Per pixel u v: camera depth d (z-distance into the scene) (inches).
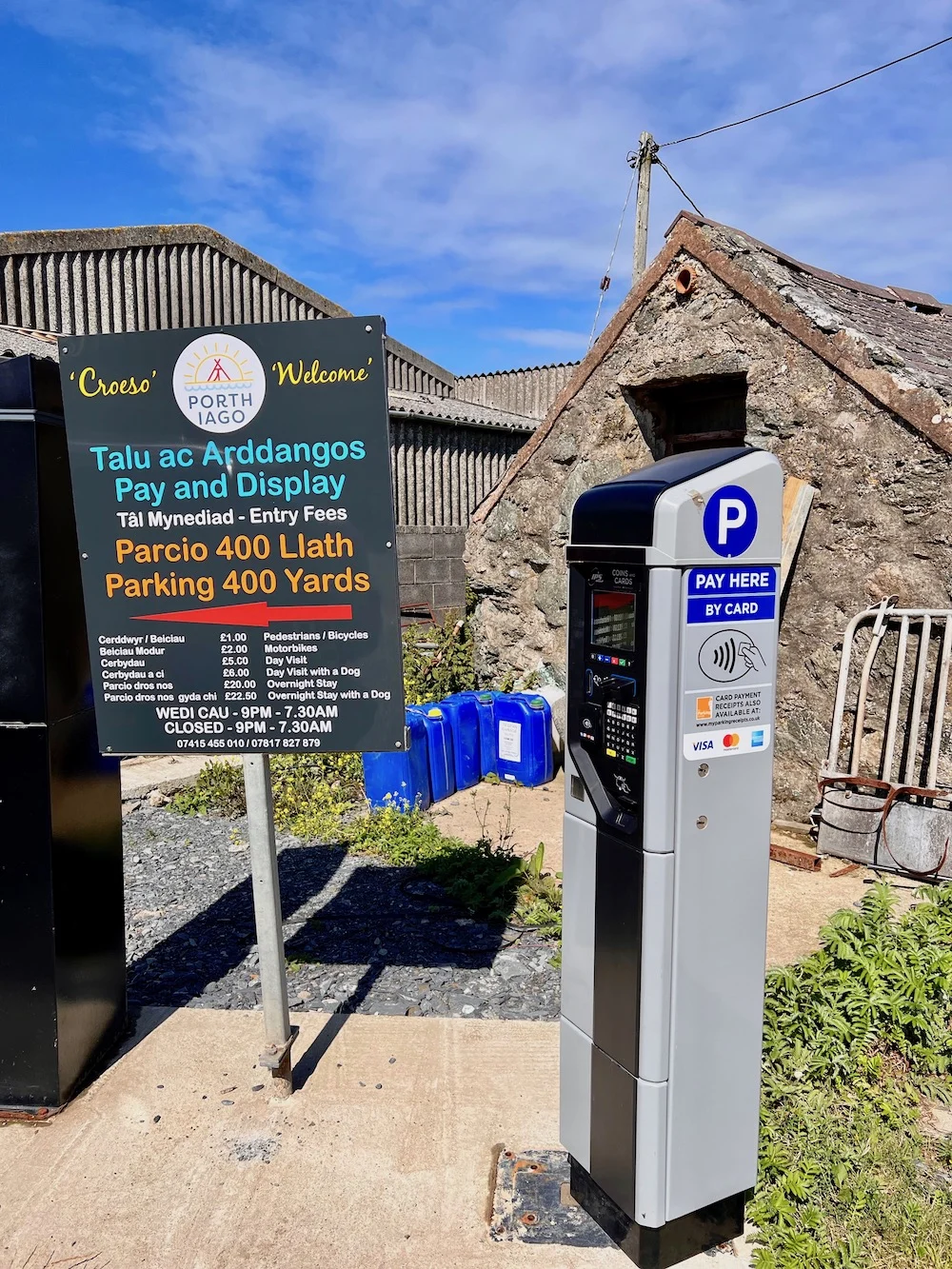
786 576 229.5
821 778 212.2
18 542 109.7
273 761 268.2
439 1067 126.0
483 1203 100.3
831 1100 116.6
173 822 239.6
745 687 87.0
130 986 151.9
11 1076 116.7
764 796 89.7
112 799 130.8
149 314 418.3
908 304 334.6
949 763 201.0
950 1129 114.2
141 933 173.5
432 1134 111.8
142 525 111.3
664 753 83.3
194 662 113.3
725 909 88.5
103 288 398.6
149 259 417.7
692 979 87.4
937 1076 123.3
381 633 109.6
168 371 107.3
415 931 171.9
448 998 146.4
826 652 223.8
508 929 172.7
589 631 92.6
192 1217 98.7
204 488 109.4
